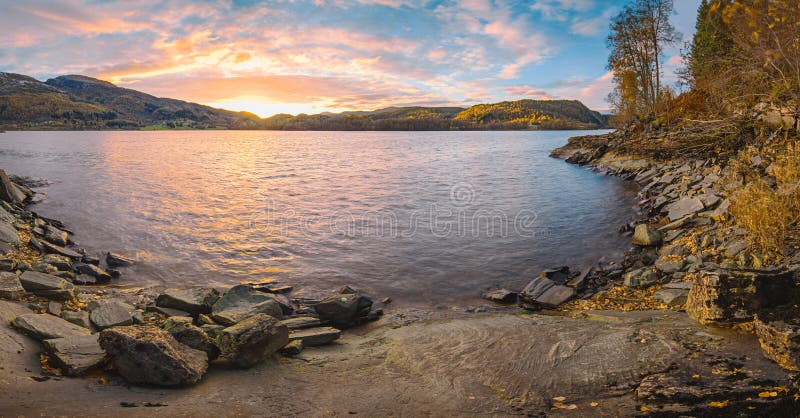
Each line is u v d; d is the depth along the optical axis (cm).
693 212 1440
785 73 1567
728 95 2211
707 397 429
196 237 1611
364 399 503
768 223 945
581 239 1546
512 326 790
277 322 645
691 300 707
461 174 3700
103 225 1770
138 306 928
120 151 6881
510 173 3712
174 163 4756
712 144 2284
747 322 604
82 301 902
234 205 2266
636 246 1395
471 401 493
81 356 546
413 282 1178
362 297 968
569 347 631
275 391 518
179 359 522
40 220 1628
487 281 1184
